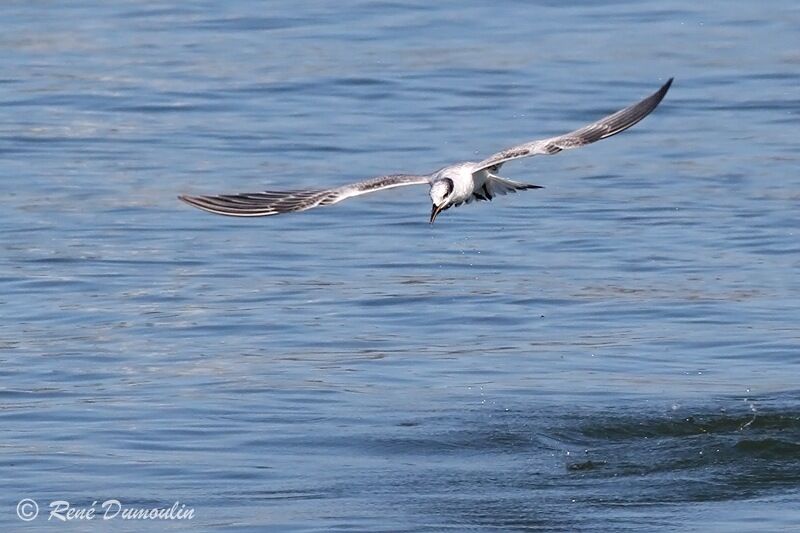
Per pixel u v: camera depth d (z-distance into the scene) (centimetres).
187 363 1541
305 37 3045
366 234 2020
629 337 1636
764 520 1195
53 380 1485
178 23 3180
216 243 1961
